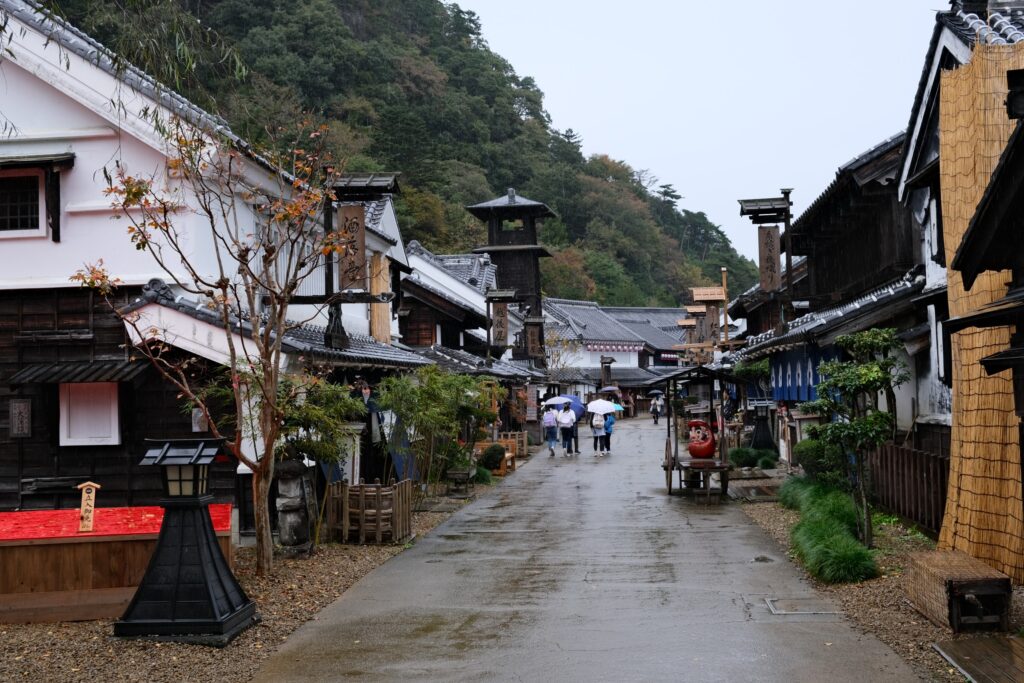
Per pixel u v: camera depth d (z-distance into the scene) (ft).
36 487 40.11
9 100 41.60
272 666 22.59
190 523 25.18
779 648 23.00
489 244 145.79
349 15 225.56
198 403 31.53
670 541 40.47
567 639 24.50
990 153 28.71
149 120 38.83
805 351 61.93
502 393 71.15
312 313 51.72
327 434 37.11
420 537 43.01
